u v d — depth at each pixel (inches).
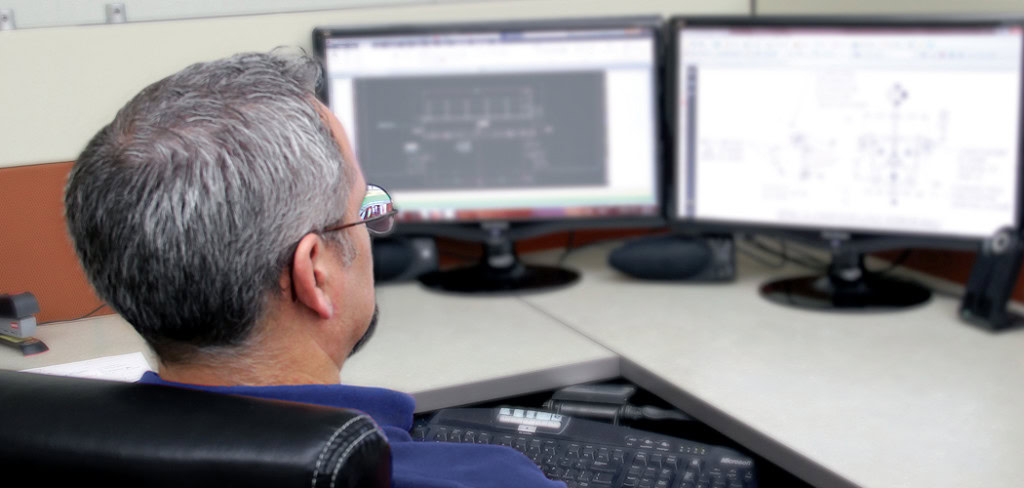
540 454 40.7
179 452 21.5
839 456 38.9
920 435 40.6
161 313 24.7
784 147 58.8
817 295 58.9
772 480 46.0
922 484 36.6
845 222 58.2
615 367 51.0
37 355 49.9
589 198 63.0
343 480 20.8
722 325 54.9
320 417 21.7
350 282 28.7
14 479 23.1
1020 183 53.4
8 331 51.1
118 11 55.6
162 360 26.5
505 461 29.5
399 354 51.5
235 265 24.4
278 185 24.8
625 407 49.1
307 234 26.0
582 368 50.3
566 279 63.5
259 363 26.5
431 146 61.8
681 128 61.1
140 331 25.8
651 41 60.6
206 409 22.4
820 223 58.9
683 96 60.6
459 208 62.8
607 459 39.7
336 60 60.1
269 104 25.3
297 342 27.1
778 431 41.3
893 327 53.9
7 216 54.4
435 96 61.1
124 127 24.9
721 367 48.6
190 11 58.2
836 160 57.7
